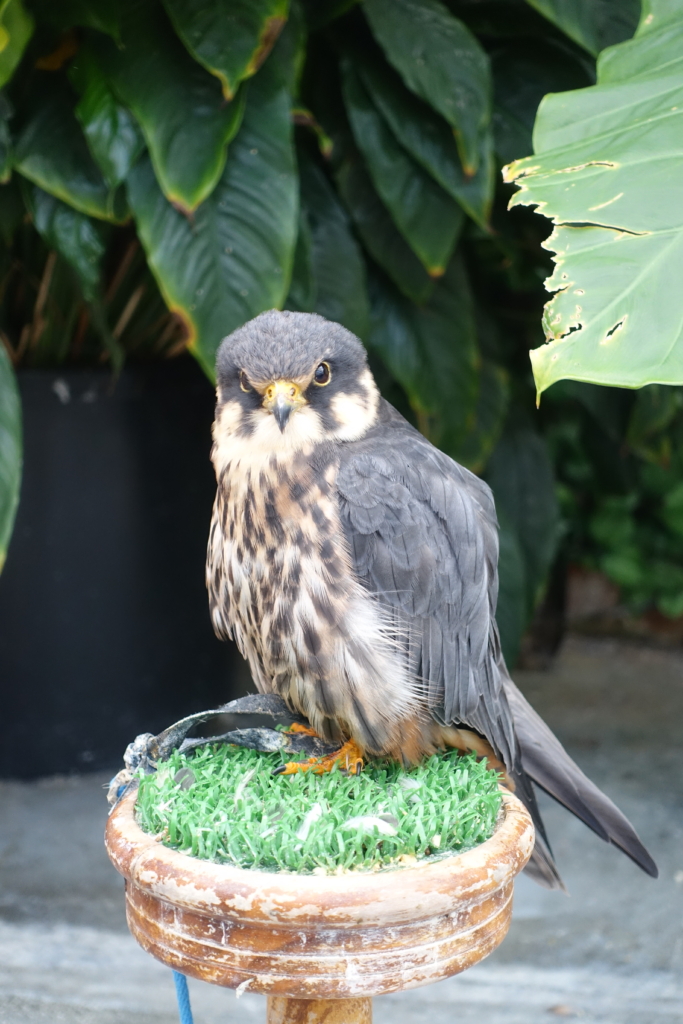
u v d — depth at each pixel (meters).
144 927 0.71
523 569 1.26
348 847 0.71
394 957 0.69
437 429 1.15
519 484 1.38
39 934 1.02
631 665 1.79
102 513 1.17
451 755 0.81
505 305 1.45
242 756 0.79
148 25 0.98
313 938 0.69
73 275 1.11
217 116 0.96
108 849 0.73
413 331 1.14
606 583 1.96
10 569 1.15
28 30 0.96
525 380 1.46
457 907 0.70
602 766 1.35
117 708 1.22
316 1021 0.74
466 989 0.99
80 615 1.18
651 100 0.79
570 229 0.75
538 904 1.08
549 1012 0.96
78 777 1.23
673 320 0.73
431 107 1.06
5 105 1.00
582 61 1.13
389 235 1.11
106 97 0.98
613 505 1.88
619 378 0.72
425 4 1.05
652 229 0.75
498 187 1.16
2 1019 0.93
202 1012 0.97
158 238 0.98
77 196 1.01
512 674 1.73
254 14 0.95
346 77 1.08
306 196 1.10
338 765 0.81
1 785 1.21
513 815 0.75
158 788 0.74
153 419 1.18
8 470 0.98
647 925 1.05
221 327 0.97
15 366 1.19
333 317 1.09
